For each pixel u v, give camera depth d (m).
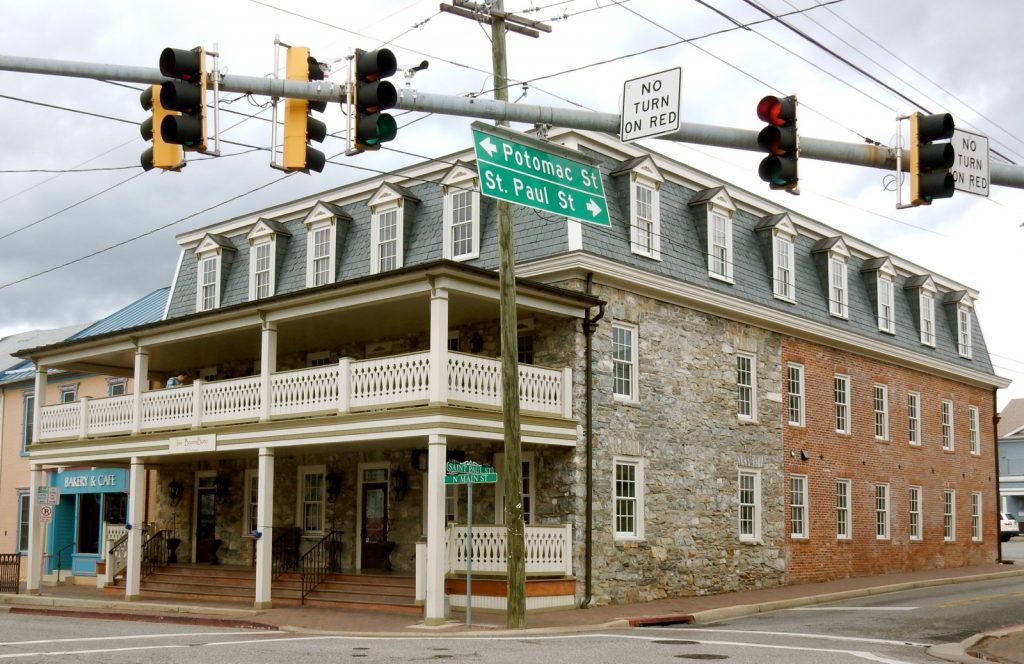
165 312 34.06
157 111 10.34
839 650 14.77
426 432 19.92
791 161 11.18
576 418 22.45
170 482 31.69
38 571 28.34
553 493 22.52
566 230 23.19
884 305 34.75
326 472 27.11
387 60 10.45
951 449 38.03
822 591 26.38
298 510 27.64
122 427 27.03
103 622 20.98
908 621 19.48
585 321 22.89
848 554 31.09
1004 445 75.31
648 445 24.17
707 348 26.44
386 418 20.67
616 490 23.31
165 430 25.67
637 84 11.49
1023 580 32.44
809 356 30.55
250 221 31.67
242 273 31.19
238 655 13.62
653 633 17.61
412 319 23.95
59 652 14.03
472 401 20.78
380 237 27.38
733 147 11.45
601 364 23.25
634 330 24.28
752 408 27.88
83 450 27.72
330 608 22.48
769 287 29.09
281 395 23.11
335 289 21.83
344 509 26.50
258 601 22.14
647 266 24.77
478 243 25.08
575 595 21.78
